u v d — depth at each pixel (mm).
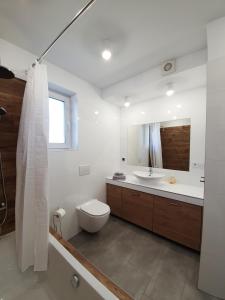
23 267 1246
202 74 1727
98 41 1433
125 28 1280
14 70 1462
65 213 1925
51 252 1251
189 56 1616
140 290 1309
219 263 1216
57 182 1888
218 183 1181
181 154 2248
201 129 2064
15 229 1422
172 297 1250
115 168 2926
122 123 3008
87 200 2291
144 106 2666
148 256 1708
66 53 1613
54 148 1979
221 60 1147
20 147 1337
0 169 1394
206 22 1219
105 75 2100
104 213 1898
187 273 1482
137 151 2785
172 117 2336
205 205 1242
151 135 2584
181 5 1083
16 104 1484
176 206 1825
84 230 2180
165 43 1469
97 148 2480
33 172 1244
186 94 2191
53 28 1272
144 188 2125
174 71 1703
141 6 1085
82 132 2203
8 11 1104
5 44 1403
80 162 2182
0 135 1394
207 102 1197
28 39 1399
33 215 1269
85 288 936
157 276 1447
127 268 1540
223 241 1188
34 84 1240
